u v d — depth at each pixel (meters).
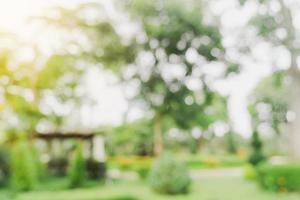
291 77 22.05
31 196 18.81
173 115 37.25
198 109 37.38
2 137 24.84
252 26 21.92
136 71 35.03
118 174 33.09
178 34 31.47
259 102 39.59
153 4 31.31
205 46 30.61
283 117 39.72
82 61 34.16
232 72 28.02
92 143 27.44
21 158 21.78
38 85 30.28
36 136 27.53
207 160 43.47
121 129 47.31
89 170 26.28
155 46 33.22
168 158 19.97
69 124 39.59
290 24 21.30
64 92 35.16
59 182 25.16
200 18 29.98
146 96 35.94
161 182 19.34
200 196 18.62
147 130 48.28
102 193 20.08
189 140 61.69
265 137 59.97
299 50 21.50
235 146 64.00
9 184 23.78
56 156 29.06
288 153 22.31
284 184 18.89
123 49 33.53
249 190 20.28
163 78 35.38
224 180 26.33
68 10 31.48
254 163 30.22
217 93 38.62
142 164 29.66
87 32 32.84
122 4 32.09
